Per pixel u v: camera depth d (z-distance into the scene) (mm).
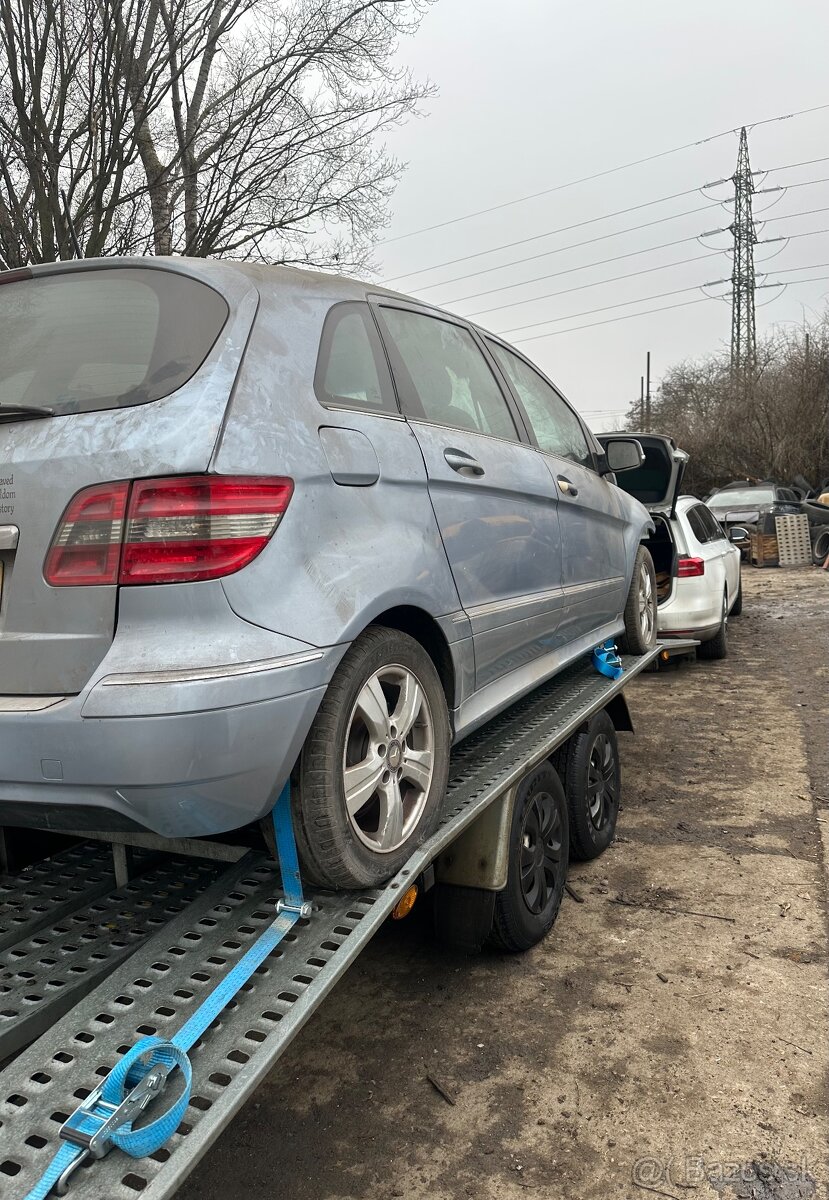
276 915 2145
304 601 2016
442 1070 2670
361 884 2209
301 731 1973
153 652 1813
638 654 5215
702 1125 2387
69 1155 1465
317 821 2086
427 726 2518
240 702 1821
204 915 2164
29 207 6570
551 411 4316
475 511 2941
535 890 3334
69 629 1877
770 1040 2746
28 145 6039
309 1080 2646
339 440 2277
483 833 2930
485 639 2955
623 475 8172
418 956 3350
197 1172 2289
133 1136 1460
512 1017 2930
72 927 2240
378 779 2281
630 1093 2531
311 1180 2256
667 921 3555
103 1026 1790
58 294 2287
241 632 1882
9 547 1933
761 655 9117
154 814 1815
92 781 1782
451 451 2861
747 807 4832
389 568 2314
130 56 6156
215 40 6887
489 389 3564
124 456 1874
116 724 1756
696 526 8641
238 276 2258
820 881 3867
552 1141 2357
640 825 4633
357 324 2680
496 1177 2242
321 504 2143
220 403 1960
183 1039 1690
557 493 3736
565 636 3928
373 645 2254
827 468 27594
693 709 7082
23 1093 1626
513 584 3236
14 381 2156
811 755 5719
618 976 3152
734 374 31109
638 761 5773
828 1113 2412
